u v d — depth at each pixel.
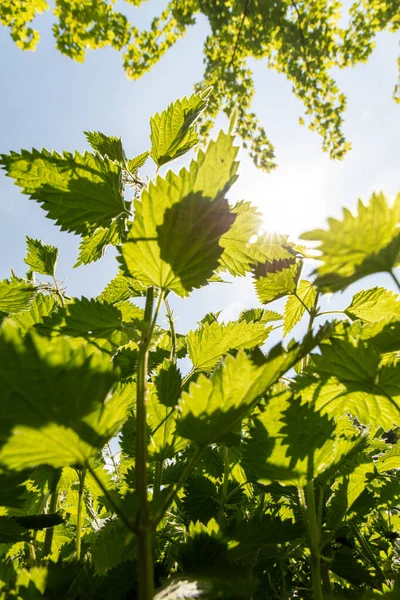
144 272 0.17
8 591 0.13
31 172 0.19
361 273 0.13
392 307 0.23
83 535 0.25
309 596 0.20
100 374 0.12
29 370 0.11
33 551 0.22
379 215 0.13
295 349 0.13
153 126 0.23
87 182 0.20
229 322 0.24
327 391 0.18
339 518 0.21
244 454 0.17
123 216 0.21
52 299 0.27
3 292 0.24
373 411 0.18
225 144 0.16
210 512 0.23
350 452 0.20
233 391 0.13
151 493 0.25
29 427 0.11
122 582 0.15
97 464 0.25
